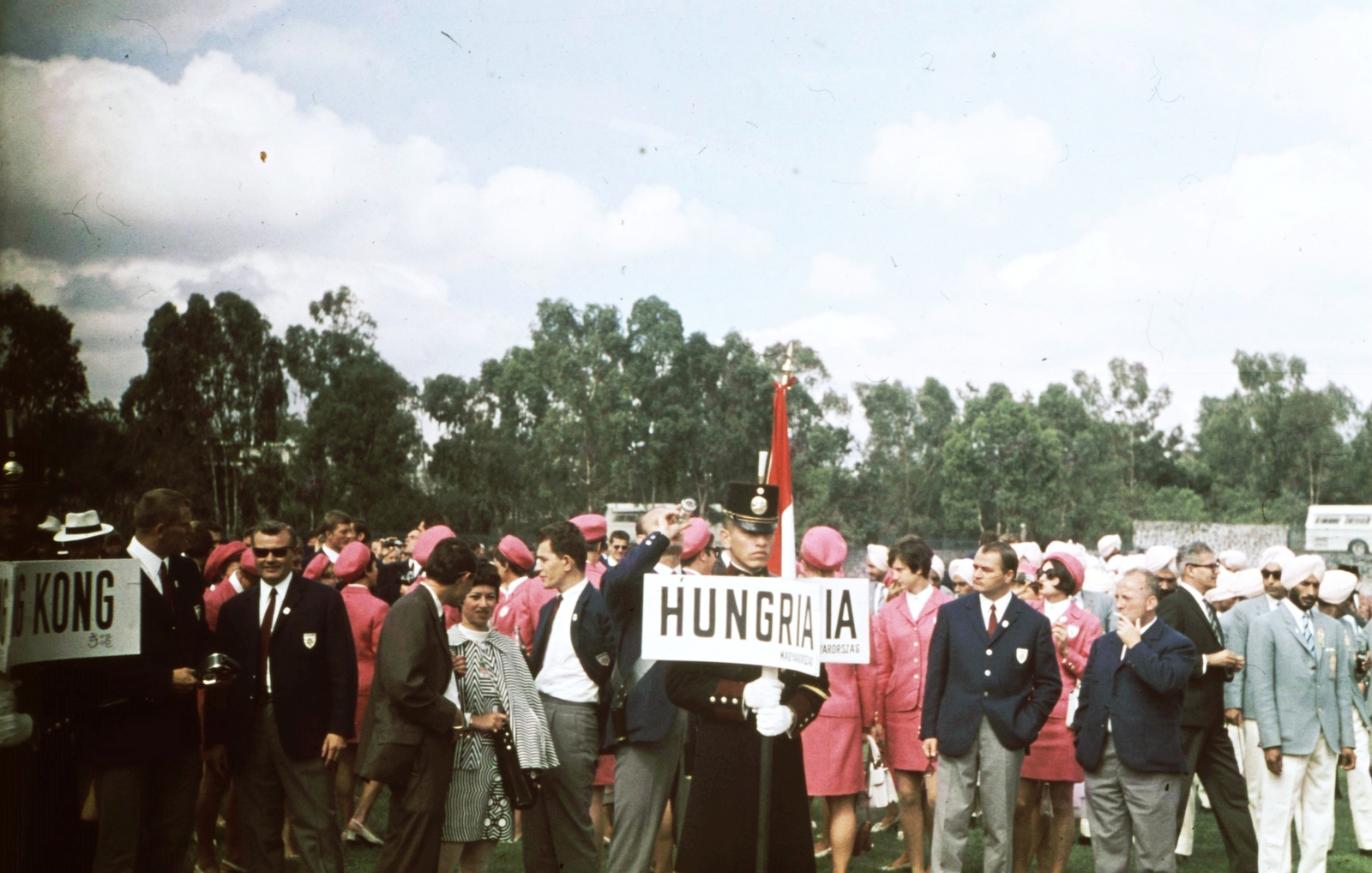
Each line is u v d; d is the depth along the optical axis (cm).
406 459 6334
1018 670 733
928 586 836
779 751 550
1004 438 8506
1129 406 9938
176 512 660
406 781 614
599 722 699
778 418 564
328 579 1029
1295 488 8756
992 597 750
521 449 7056
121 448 4284
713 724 554
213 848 796
